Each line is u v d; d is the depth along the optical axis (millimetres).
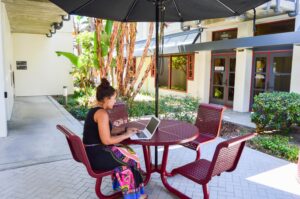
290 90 7891
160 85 14773
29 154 4703
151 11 4281
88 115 2938
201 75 11500
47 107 9844
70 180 3746
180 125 3820
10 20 9852
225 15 4160
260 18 8750
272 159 4688
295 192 3492
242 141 2764
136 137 3137
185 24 10086
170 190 3424
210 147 5328
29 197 3268
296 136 6398
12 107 9406
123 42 8359
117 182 3098
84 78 11562
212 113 4320
